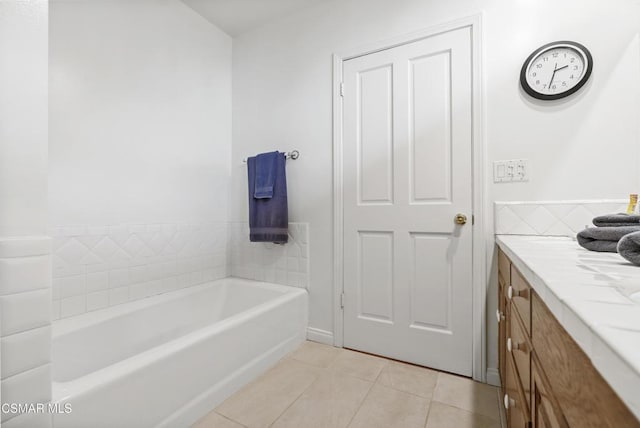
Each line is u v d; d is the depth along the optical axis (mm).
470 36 1592
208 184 2283
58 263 1486
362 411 1331
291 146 2170
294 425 1248
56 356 1312
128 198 1781
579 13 1378
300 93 2137
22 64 810
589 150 1362
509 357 1051
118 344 1576
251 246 2352
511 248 973
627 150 1304
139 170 1839
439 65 1676
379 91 1850
